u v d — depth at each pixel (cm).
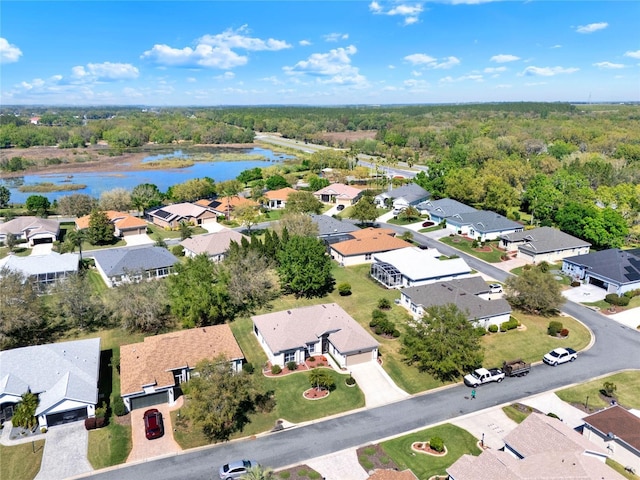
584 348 5566
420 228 10450
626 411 4031
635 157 16050
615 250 7731
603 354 5434
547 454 3416
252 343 5612
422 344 4869
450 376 4988
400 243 8706
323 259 6850
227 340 5150
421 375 5000
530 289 6188
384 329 5806
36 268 7238
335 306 6041
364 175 15812
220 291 5859
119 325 6016
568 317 6341
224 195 13312
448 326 4825
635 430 3772
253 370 5022
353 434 4084
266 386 4769
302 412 4381
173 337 5000
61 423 4206
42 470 3647
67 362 4628
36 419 4128
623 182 12581
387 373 5031
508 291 6500
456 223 10075
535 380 4925
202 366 4091
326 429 4150
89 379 4494
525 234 8912
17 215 11431
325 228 9462
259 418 4297
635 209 9819
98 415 4194
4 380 4303
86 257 8562
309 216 9281
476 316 5838
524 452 3519
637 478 3594
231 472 3553
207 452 3866
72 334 5806
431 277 7106
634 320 6272
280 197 12600
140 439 4012
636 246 9162
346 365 5138
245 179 15700
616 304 6681
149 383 4388
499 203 11106
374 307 6588
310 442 3984
